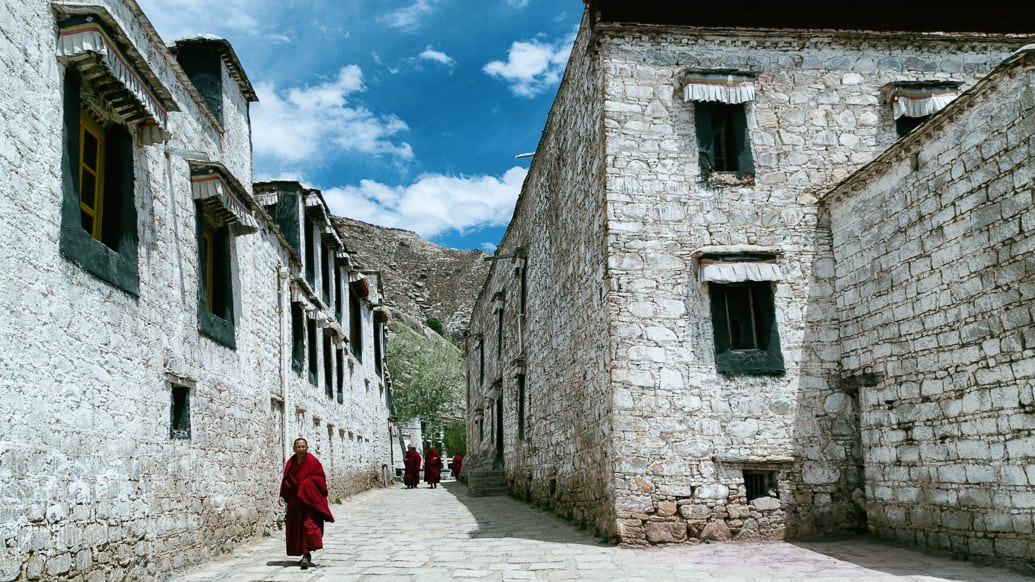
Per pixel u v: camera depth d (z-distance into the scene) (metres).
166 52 9.16
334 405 19.98
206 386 9.96
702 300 11.18
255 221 11.52
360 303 26.11
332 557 9.80
